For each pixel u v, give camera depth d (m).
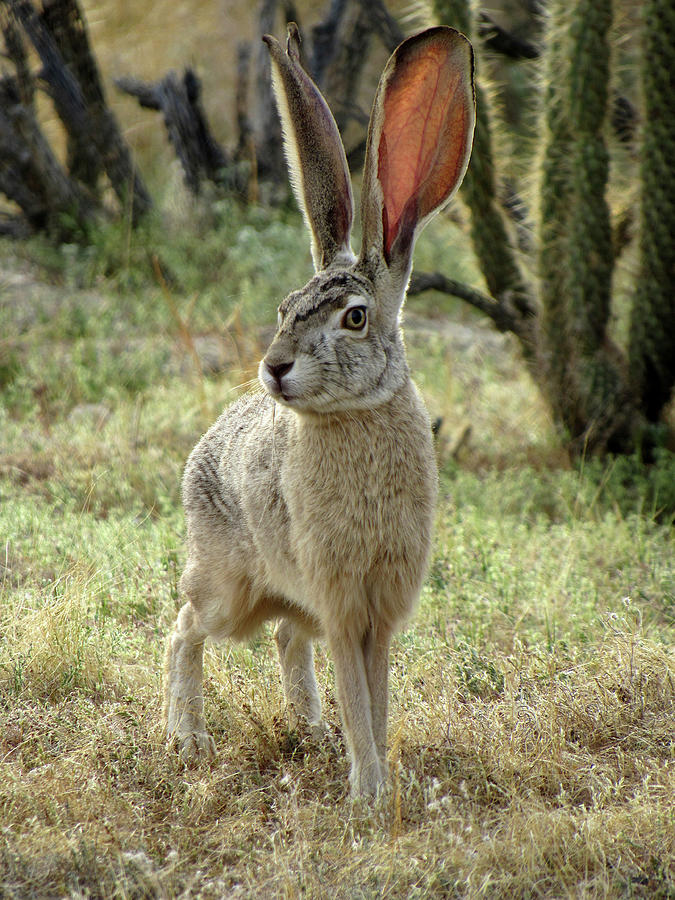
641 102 13.42
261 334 17.25
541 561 10.92
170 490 12.74
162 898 5.81
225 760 7.80
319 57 22.06
